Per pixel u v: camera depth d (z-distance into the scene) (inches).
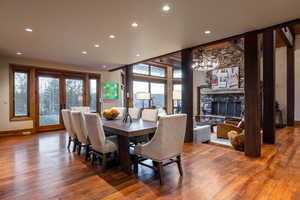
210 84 356.5
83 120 127.1
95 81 290.0
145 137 139.6
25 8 96.7
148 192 85.6
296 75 288.4
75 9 98.3
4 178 100.6
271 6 95.8
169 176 102.4
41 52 189.0
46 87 239.5
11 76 211.9
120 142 112.9
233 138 159.9
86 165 119.6
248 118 134.9
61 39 147.9
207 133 204.7
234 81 317.1
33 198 81.0
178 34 137.5
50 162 124.9
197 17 108.9
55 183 95.0
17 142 180.7
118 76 320.5
